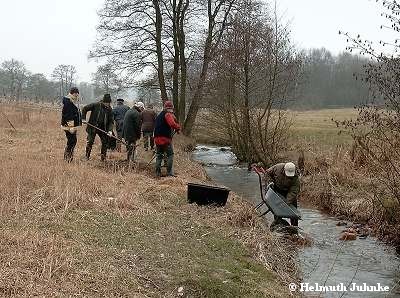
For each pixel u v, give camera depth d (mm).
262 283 6480
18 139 16016
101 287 5438
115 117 16344
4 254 5812
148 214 8758
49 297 4992
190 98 27469
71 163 11375
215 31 25672
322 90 49062
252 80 18312
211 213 9609
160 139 12555
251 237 8320
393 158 10117
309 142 18359
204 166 19703
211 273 6402
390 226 9664
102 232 7312
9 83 77500
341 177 13188
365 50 8844
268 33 17625
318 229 10211
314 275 7445
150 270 6223
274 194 9625
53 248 6152
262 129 18953
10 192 8492
